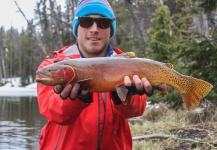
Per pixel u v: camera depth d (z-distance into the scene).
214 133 6.90
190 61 9.43
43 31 31.47
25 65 76.19
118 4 24.91
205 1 9.35
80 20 3.59
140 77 2.94
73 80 2.78
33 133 11.38
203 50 8.87
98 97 3.38
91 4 3.61
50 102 3.08
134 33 27.69
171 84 3.04
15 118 15.59
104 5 3.66
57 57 3.51
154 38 15.65
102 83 2.88
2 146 9.19
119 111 3.26
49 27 30.25
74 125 3.34
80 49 3.71
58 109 2.97
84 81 2.82
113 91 3.07
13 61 84.62
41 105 3.24
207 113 9.25
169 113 11.01
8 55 85.12
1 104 23.44
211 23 13.30
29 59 76.12
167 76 3.02
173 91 9.40
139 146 6.53
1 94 38.66
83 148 3.35
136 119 12.34
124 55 3.06
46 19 28.16
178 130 7.80
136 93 2.88
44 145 3.51
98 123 3.33
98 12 3.62
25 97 32.69
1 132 11.48
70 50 3.69
